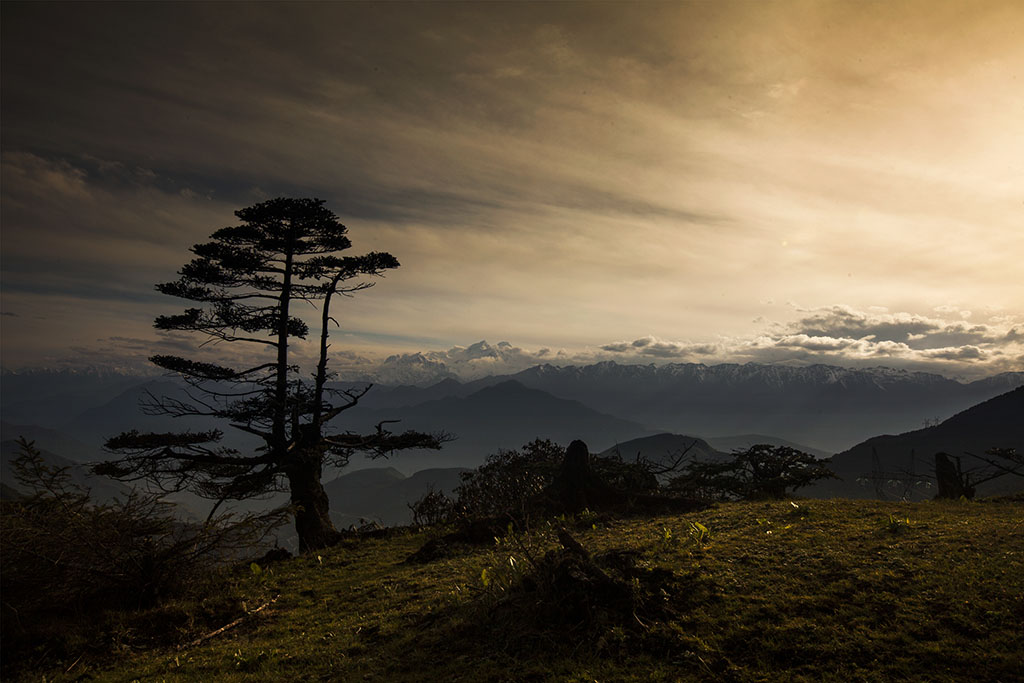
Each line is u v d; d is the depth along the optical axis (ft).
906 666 20.49
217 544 46.88
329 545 68.85
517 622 28.09
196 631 38.09
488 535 54.70
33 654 34.37
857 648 22.08
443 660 26.55
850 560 31.14
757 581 29.35
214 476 71.82
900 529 36.65
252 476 70.28
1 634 36.11
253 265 75.10
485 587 33.40
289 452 72.38
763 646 23.08
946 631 22.38
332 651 30.40
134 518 44.09
